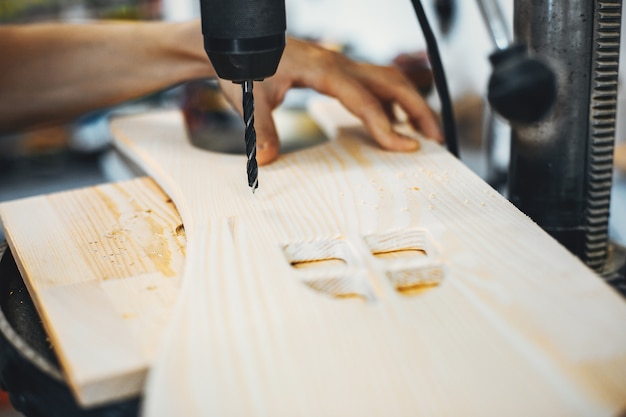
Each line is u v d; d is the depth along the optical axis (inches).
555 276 21.4
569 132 25.8
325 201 26.5
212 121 38.7
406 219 24.9
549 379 18.1
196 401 17.9
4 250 26.9
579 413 17.4
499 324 19.7
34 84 34.6
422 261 22.6
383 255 24.4
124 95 34.8
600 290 20.7
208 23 22.5
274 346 19.3
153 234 26.1
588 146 25.9
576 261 22.0
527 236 23.4
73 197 29.2
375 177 28.2
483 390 17.9
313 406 17.7
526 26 25.5
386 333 19.5
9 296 25.4
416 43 56.8
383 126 30.7
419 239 24.4
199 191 27.6
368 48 63.3
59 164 64.6
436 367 18.5
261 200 26.7
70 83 34.6
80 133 63.3
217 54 22.7
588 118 25.6
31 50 34.7
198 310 20.6
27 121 35.3
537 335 19.3
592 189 26.1
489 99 26.2
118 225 26.8
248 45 22.4
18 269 26.2
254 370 18.6
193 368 18.7
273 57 22.9
